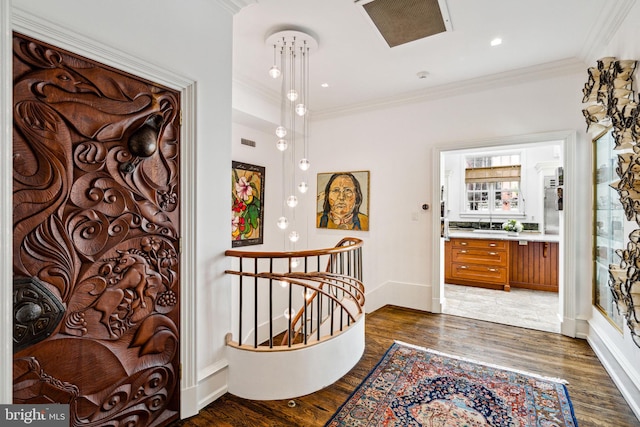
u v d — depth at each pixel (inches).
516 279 200.4
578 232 119.3
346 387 88.0
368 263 170.4
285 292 190.4
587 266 117.9
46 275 52.5
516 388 86.2
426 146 153.7
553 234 214.4
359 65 124.7
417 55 116.3
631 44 80.0
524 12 90.4
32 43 50.8
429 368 97.6
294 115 175.5
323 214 184.9
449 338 121.0
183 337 75.0
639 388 73.4
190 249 75.5
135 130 64.8
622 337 86.6
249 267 166.6
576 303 120.0
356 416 75.1
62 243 54.4
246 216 165.6
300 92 152.3
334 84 143.9
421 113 154.7
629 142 78.2
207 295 80.1
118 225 62.6
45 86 52.2
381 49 112.0
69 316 55.7
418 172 156.2
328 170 182.9
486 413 75.8
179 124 74.2
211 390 81.0
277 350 83.0
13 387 49.0
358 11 90.7
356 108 171.0
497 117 135.9
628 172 74.1
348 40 106.2
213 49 81.1
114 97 61.5
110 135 61.1
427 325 135.0
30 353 51.0
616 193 94.9
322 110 179.6
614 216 97.0
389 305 163.3
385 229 165.5
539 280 193.6
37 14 50.0
